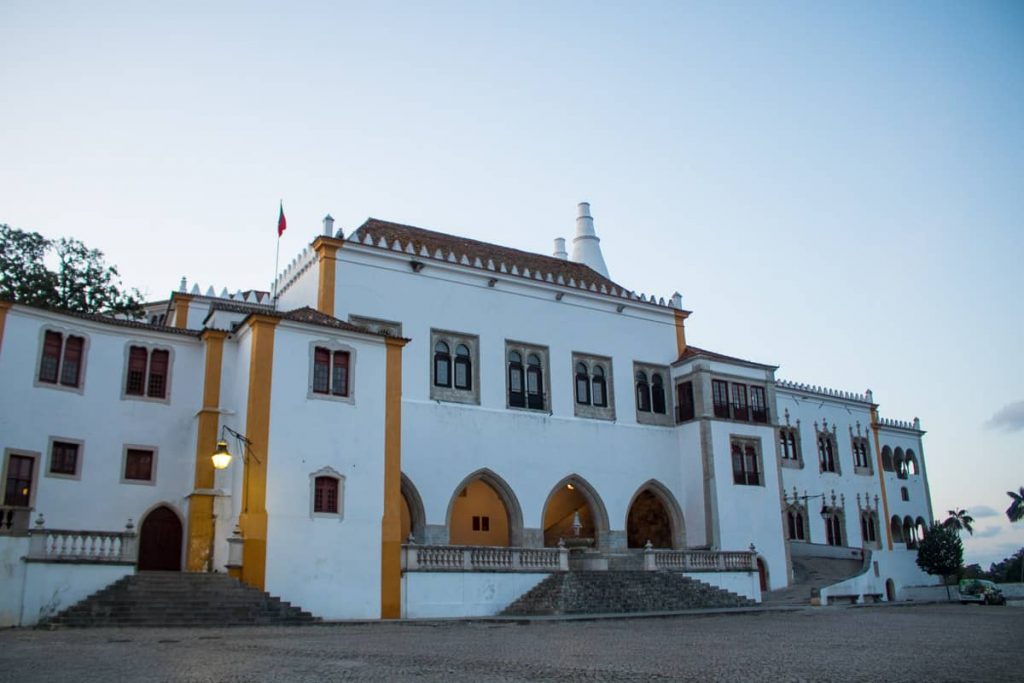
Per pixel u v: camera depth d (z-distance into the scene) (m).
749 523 44.47
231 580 25.17
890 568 54.91
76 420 27.69
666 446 45.41
